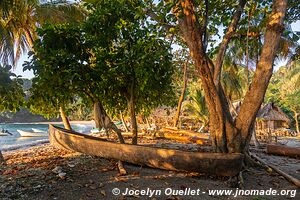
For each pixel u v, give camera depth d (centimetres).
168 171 479
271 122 2177
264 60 482
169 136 1048
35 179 413
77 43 584
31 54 555
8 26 872
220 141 500
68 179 415
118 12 595
